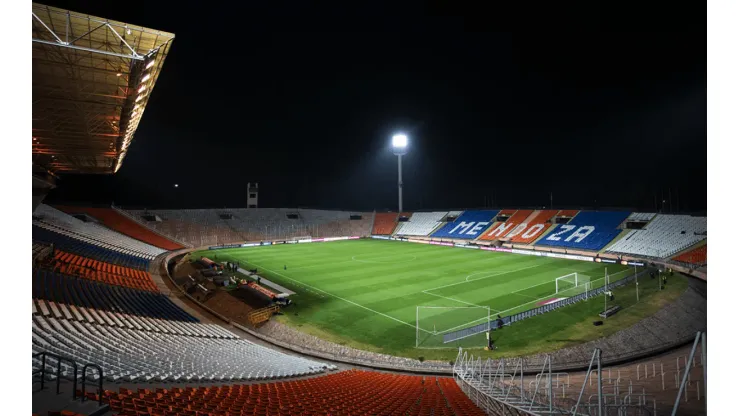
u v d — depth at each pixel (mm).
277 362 17578
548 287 34375
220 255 54906
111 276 30453
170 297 29812
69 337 13773
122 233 56875
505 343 22609
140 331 18547
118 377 10602
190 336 19828
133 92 18469
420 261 48594
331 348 22391
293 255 54469
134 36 15742
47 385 8516
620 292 32250
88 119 22656
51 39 14984
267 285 36156
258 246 65812
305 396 11625
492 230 68250
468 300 30703
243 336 23781
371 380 15820
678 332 24000
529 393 13664
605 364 20000
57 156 31766
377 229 83688
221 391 10961
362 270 42938
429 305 29609
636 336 23234
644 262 45188
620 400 12266
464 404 12016
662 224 52375
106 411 7352
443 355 21281
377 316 27359
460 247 62781
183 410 8500
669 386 14508
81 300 21656
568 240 57625
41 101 19688
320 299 31531
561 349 21641
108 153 30812
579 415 9023
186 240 63844
